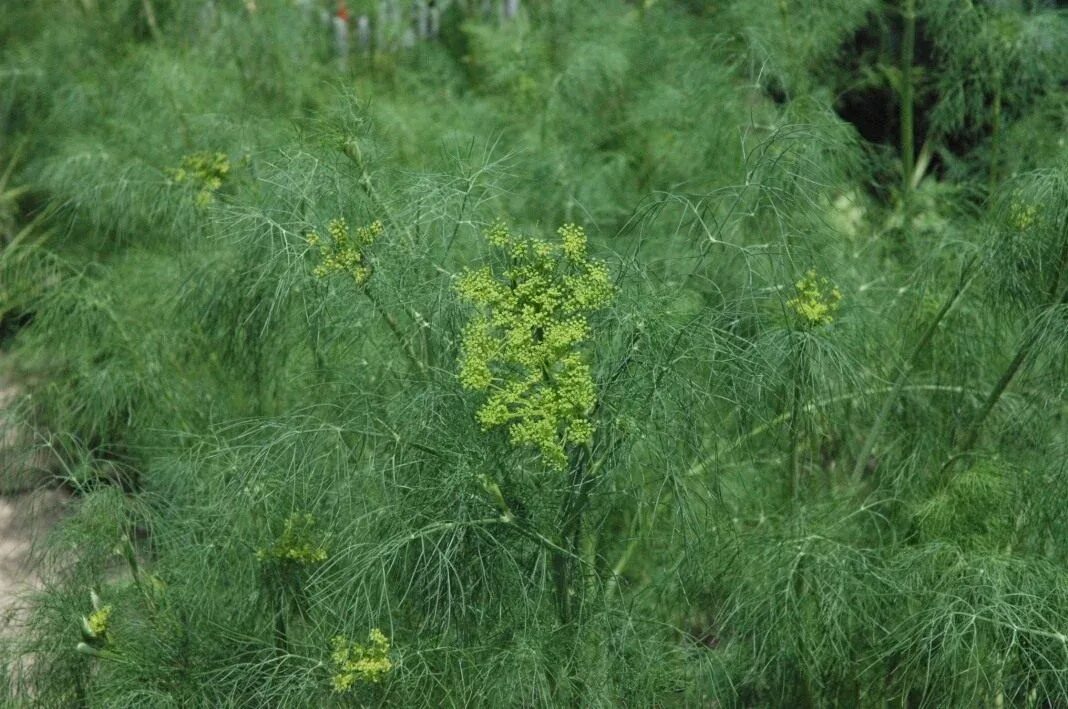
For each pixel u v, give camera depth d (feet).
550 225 16.19
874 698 12.31
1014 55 16.81
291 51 19.16
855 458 14.43
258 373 13.32
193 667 11.82
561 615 11.35
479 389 10.19
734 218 13.14
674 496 11.36
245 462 11.44
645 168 18.40
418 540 10.82
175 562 12.17
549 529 10.93
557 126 17.76
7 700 12.26
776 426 12.32
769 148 13.19
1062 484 11.65
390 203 12.26
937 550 11.68
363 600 11.00
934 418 13.56
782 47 17.04
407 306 11.34
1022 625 10.72
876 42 22.41
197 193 14.21
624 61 17.89
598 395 10.48
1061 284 11.97
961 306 13.19
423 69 20.48
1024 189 12.07
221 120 15.21
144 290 15.35
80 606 12.23
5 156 22.99
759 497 13.50
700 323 10.94
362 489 11.19
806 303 11.43
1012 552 12.21
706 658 11.85
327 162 12.16
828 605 11.53
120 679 11.62
